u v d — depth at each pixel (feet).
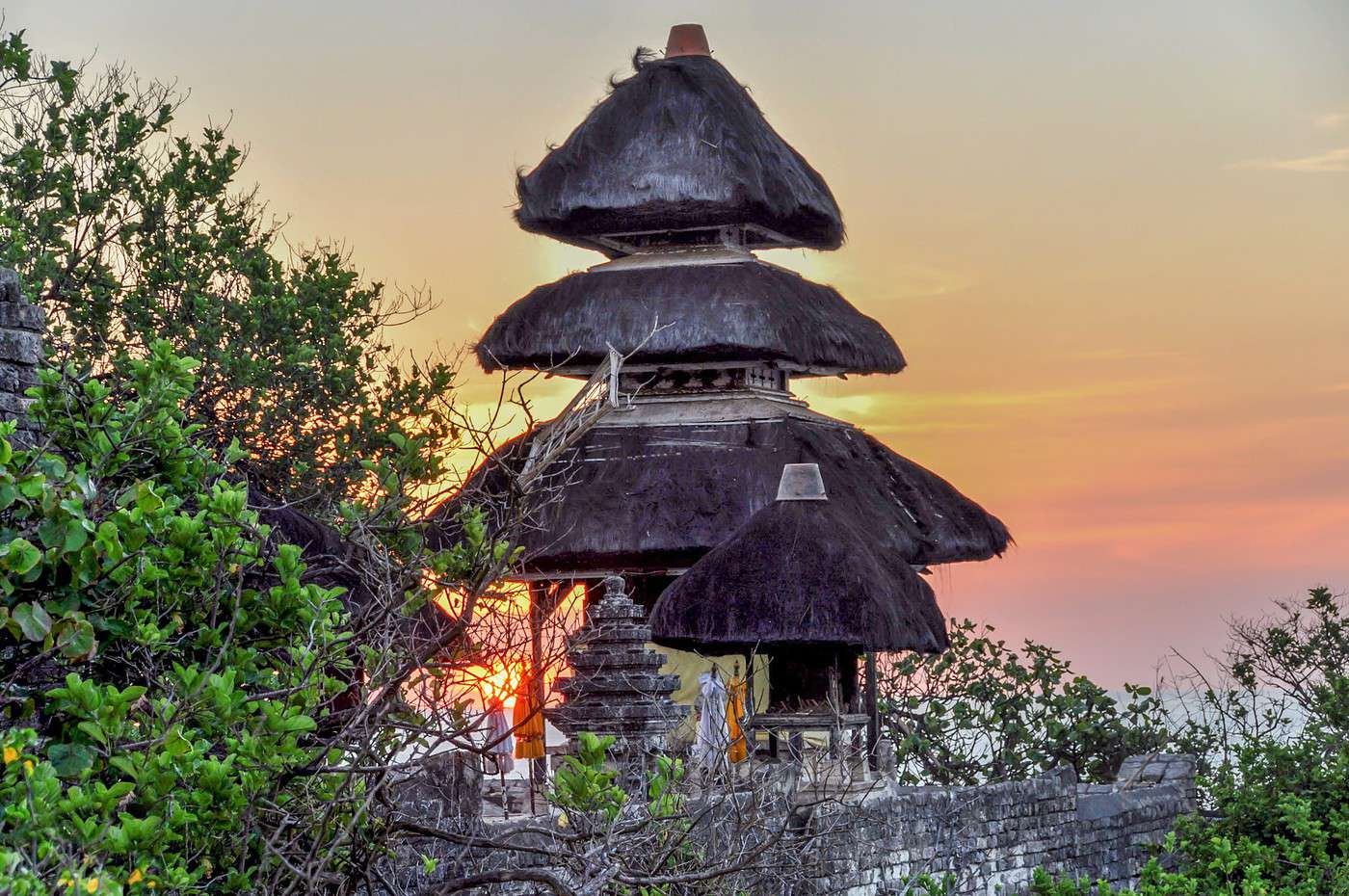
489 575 31.27
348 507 33.12
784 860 42.98
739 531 65.77
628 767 47.50
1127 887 70.74
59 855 22.04
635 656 52.29
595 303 79.56
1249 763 62.03
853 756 61.26
